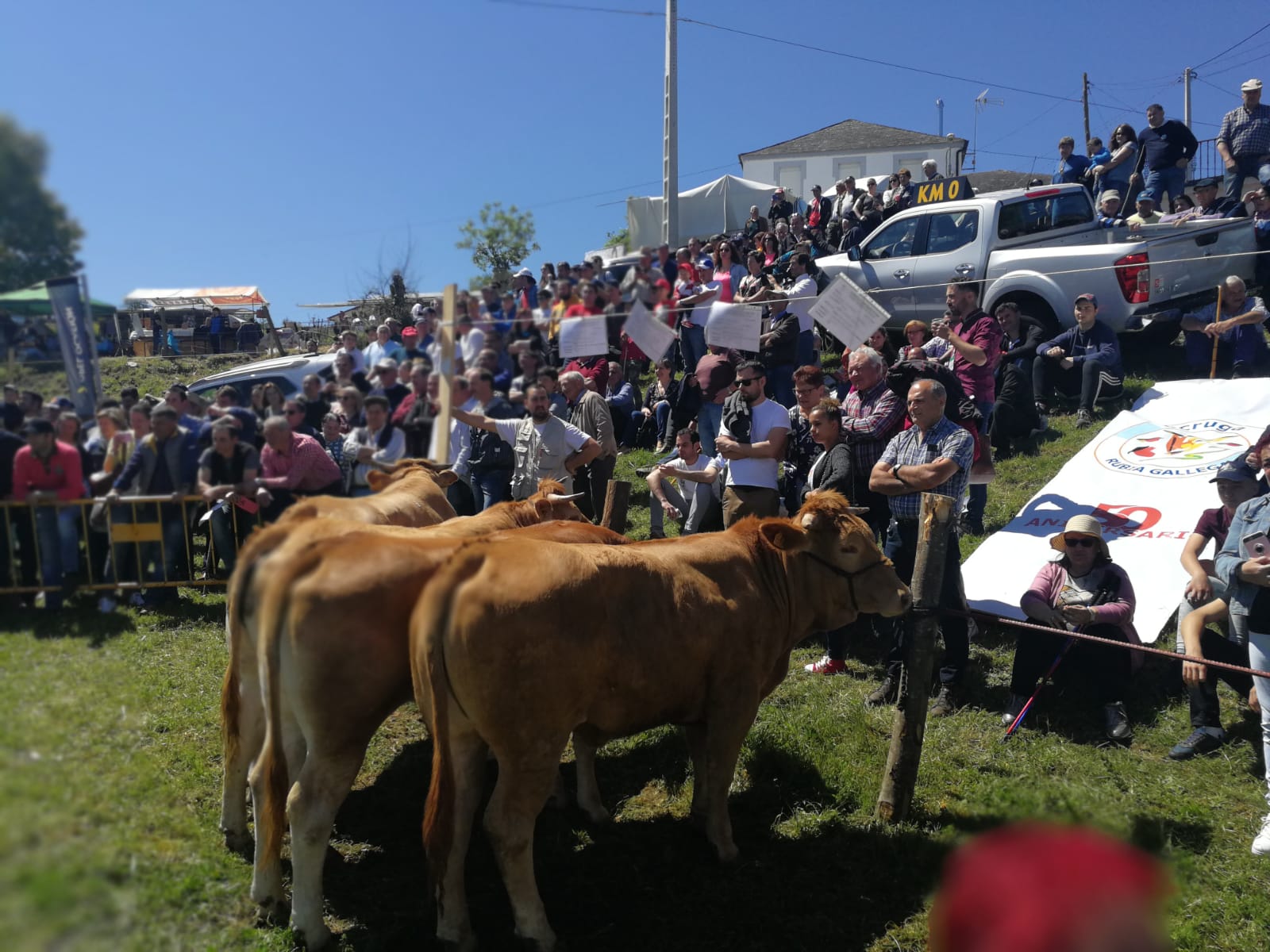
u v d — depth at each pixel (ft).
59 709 9.46
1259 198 36.42
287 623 12.52
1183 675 18.33
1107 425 28.55
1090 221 39.14
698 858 15.33
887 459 20.01
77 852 8.04
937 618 16.17
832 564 15.93
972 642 22.74
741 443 22.44
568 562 12.76
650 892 14.47
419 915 13.79
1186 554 19.67
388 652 12.80
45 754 8.62
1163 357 36.73
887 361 33.06
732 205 67.46
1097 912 3.18
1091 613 18.65
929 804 16.57
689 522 27.43
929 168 54.19
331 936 12.92
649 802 17.34
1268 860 14.58
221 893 12.57
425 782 17.74
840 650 21.81
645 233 68.80
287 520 14.66
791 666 22.52
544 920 12.92
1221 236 34.78
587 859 15.43
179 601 23.18
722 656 14.47
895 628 20.06
